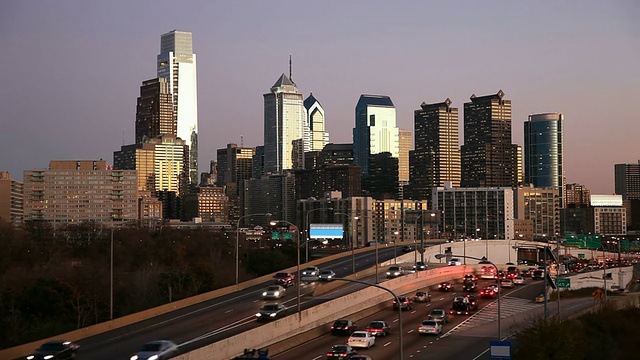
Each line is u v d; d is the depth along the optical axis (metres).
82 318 138.75
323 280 150.12
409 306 137.12
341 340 105.31
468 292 163.88
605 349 114.94
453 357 94.38
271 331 96.00
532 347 98.38
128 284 163.75
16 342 122.75
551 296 167.88
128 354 83.00
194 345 86.94
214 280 177.38
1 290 139.38
